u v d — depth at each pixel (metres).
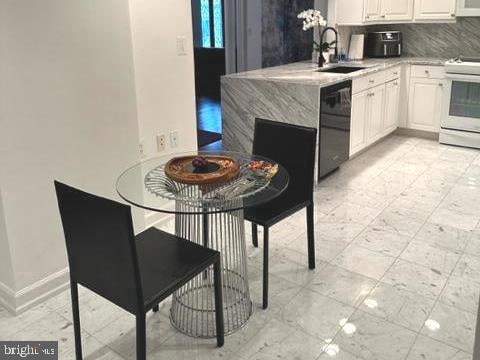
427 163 4.67
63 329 2.33
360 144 4.75
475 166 4.55
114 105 2.73
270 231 3.31
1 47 2.16
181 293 2.36
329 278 2.71
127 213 1.61
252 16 5.76
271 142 2.78
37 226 2.46
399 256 2.94
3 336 2.27
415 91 5.36
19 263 2.41
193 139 3.60
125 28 2.71
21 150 2.32
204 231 2.36
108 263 1.77
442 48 5.56
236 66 5.92
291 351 2.14
